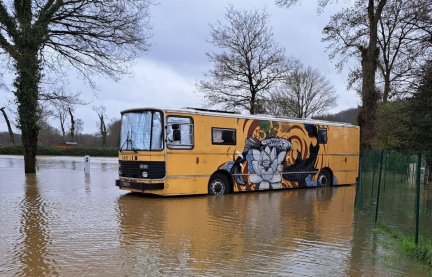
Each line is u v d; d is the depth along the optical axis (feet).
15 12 63.93
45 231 25.30
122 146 43.98
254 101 96.27
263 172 50.65
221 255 20.33
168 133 41.73
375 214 31.12
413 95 43.01
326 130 59.21
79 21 73.97
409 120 44.45
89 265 18.26
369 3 71.67
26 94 72.33
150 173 40.73
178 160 42.34
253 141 49.73
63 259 19.22
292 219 31.40
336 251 21.56
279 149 52.70
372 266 18.84
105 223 28.14
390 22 76.54
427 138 42.14
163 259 19.42
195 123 44.04
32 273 17.04
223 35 96.63
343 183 61.52
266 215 33.06
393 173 31.63
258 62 97.19
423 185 28.58
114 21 74.23
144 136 41.75
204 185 44.52
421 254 20.35
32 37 65.36
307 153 56.29
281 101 102.27
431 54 43.39
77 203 37.37
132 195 44.14
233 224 28.78
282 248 22.04
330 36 80.28
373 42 71.31
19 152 190.08
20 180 60.59
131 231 25.64
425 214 28.81
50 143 255.29
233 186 47.62
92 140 275.39
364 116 71.72
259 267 18.35
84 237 23.80
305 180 55.98
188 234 25.12
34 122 75.25
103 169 90.07
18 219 29.09
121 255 20.02
